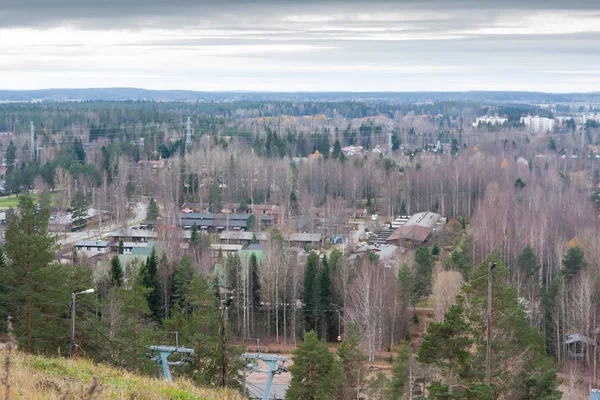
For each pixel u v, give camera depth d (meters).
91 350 43.69
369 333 62.81
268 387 38.34
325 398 41.59
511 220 99.06
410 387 43.44
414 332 69.62
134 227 118.19
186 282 66.75
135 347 43.31
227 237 107.94
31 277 43.22
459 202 131.75
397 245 103.31
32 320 43.00
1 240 91.69
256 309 73.31
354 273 72.38
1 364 24.34
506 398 39.59
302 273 75.44
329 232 112.50
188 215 119.50
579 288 65.69
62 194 130.88
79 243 100.81
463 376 36.78
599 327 66.00
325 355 43.84
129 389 25.42
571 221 105.06
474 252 83.69
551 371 38.47
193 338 43.53
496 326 43.53
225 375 35.88
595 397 40.41
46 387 23.55
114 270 68.69
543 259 88.62
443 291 66.12
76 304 44.03
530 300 70.56
